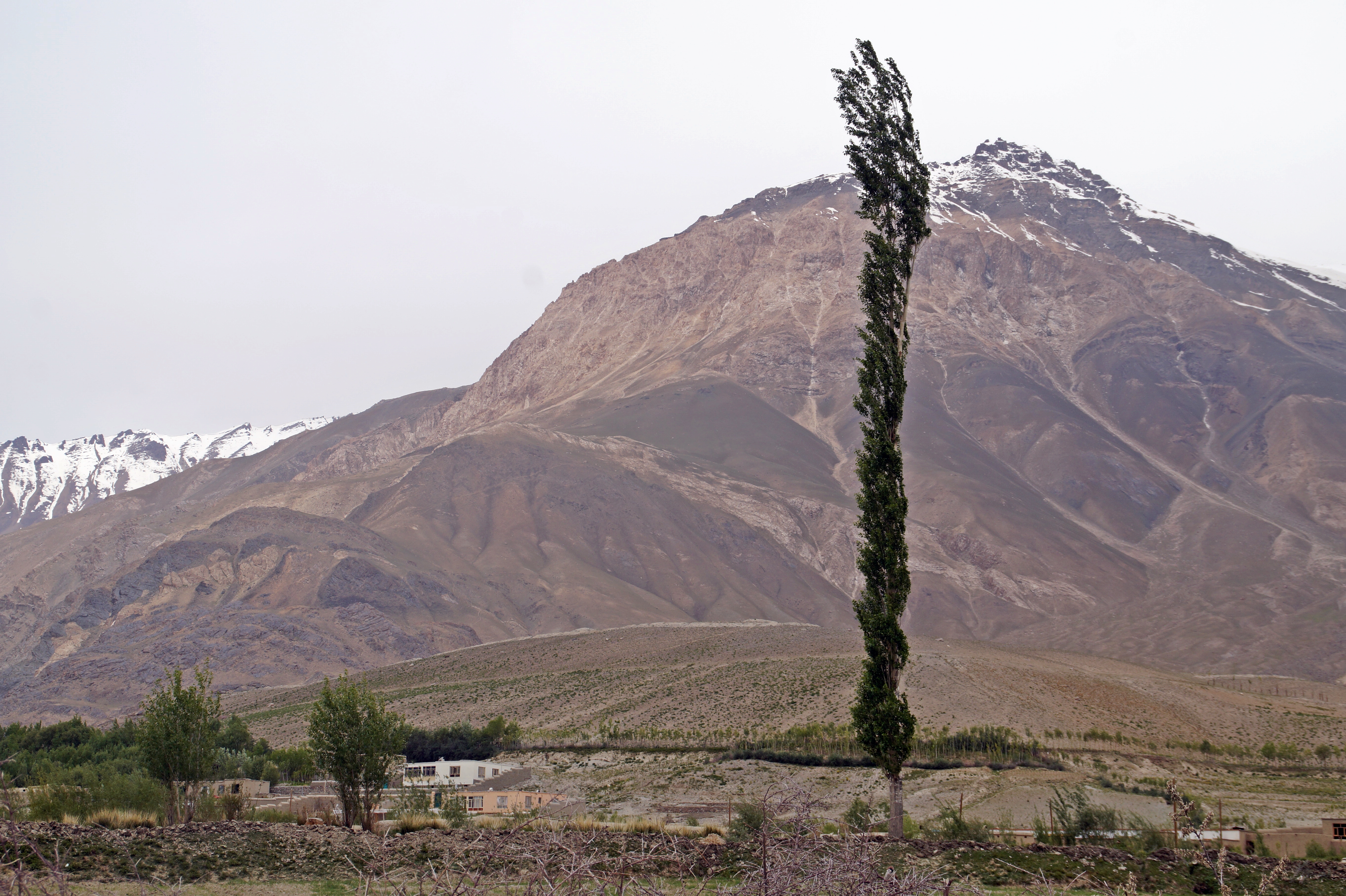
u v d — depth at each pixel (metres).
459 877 11.93
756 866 11.95
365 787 39.84
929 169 45.00
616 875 11.62
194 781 40.75
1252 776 84.75
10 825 11.88
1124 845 36.72
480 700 135.62
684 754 95.69
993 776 76.69
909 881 11.55
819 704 108.44
